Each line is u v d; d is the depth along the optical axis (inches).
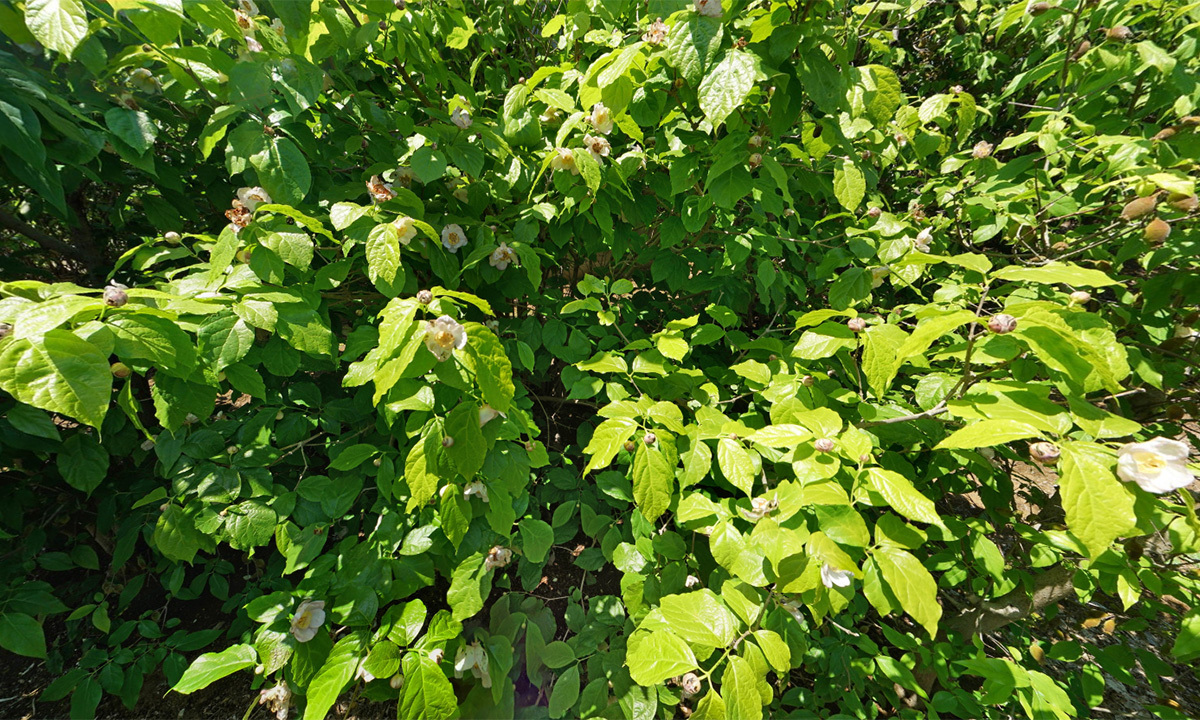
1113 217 84.3
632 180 83.9
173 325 45.9
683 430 57.3
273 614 58.0
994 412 40.4
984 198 84.7
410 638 54.7
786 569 44.9
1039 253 91.4
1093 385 42.2
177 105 75.8
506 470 60.2
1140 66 74.5
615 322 77.2
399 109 83.4
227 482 62.6
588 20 85.4
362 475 71.2
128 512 83.7
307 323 56.3
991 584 80.1
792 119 63.4
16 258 99.4
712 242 92.6
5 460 75.6
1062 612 113.6
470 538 65.5
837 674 77.9
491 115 97.3
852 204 69.4
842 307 72.6
